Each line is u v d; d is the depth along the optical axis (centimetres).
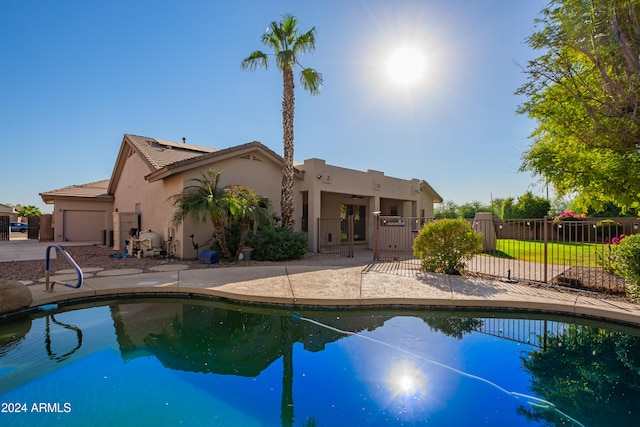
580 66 725
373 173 1652
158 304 617
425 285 679
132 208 1642
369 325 507
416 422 266
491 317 541
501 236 2114
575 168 918
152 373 356
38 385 327
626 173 838
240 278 749
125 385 330
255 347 429
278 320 534
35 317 532
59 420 267
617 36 521
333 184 1446
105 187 2309
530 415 275
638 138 657
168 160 1315
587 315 507
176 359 392
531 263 1027
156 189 1319
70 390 319
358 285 678
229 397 308
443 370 358
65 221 1992
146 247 1154
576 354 398
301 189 1413
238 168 1234
